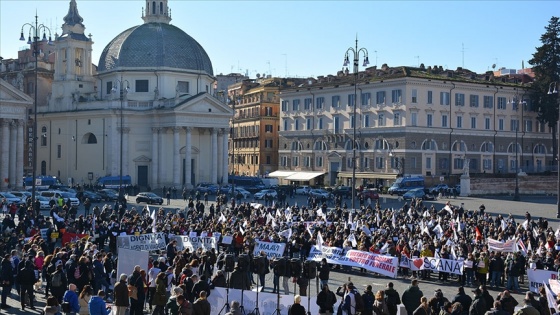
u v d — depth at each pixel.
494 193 93.44
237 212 53.78
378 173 99.25
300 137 113.88
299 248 34.47
